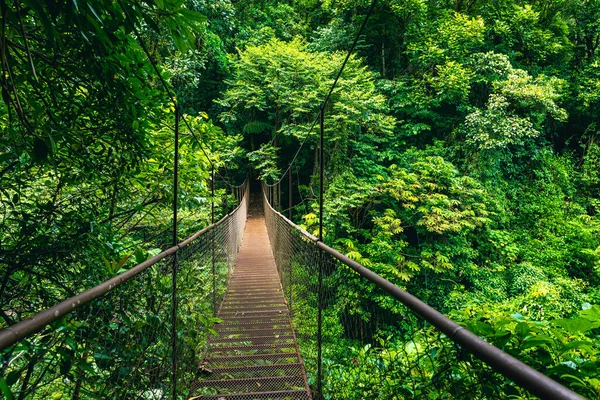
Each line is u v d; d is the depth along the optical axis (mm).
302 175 15758
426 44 12641
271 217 8492
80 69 1259
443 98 12320
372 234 10234
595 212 12922
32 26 1258
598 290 9875
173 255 1879
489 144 11141
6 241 1560
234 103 14391
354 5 13594
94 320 1061
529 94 11422
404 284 9453
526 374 407
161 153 2502
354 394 1266
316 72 12492
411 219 10297
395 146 12867
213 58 13250
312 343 2223
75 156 1571
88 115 1477
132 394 1326
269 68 13016
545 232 11516
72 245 1572
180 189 2695
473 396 678
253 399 2006
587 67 14133
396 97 13039
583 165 13422
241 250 8453
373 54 14977
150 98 1595
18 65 1081
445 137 12953
